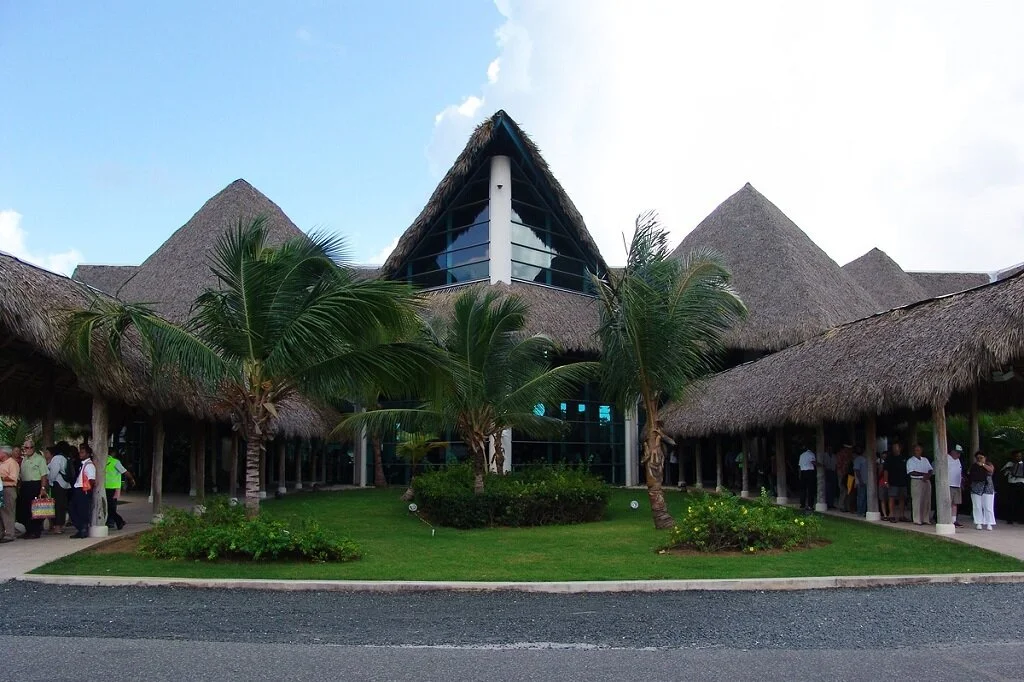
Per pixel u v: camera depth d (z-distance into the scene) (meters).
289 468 29.56
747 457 21.53
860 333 16.50
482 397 16.08
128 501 22.23
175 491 26.48
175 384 14.11
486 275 25.62
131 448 28.61
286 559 10.43
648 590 8.64
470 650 6.02
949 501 13.16
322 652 5.94
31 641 6.25
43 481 12.82
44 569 9.62
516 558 10.75
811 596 8.32
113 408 18.75
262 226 12.35
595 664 5.62
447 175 25.45
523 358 16.80
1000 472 16.03
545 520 15.73
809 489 17.73
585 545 12.27
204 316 11.67
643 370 14.36
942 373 12.66
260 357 11.77
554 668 5.51
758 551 11.26
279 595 8.32
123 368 12.81
